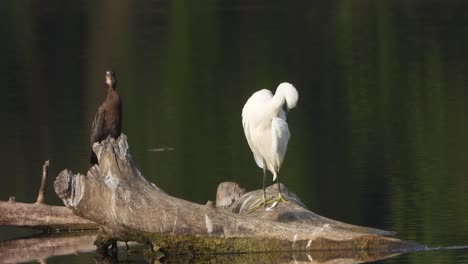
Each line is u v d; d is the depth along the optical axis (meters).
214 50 32.03
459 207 13.56
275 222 11.87
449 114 21.25
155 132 20.62
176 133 20.42
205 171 16.58
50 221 13.65
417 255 11.43
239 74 27.80
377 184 15.18
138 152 18.61
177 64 29.45
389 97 23.66
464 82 25.25
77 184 11.81
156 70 28.75
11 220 13.58
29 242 13.26
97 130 14.18
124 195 11.77
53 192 15.66
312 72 27.64
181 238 11.78
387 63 28.62
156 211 11.74
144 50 31.83
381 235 11.77
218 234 11.75
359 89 24.92
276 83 26.23
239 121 21.48
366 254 11.61
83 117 22.39
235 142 19.20
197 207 11.82
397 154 17.42
